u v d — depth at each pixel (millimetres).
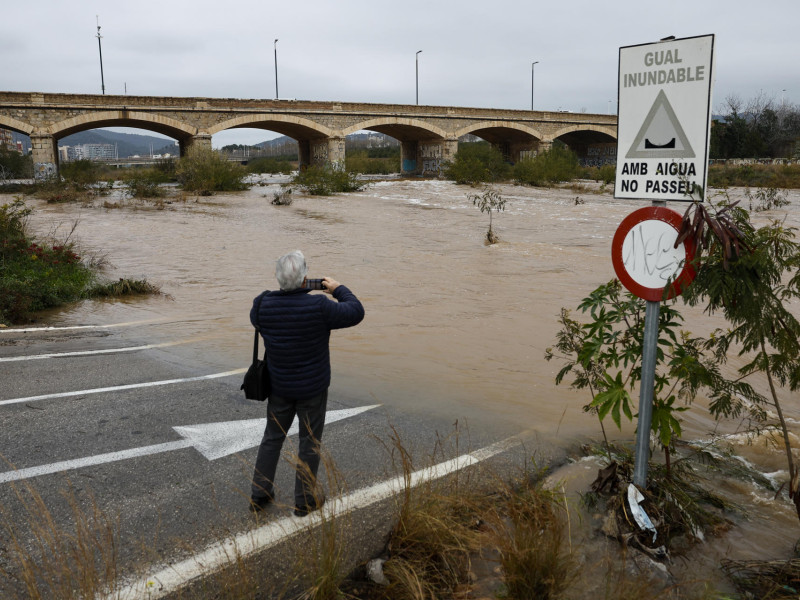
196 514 3889
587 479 4457
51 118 44844
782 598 3170
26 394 5992
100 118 46625
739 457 4984
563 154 58750
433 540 3541
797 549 3656
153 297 10984
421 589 3092
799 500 3736
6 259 11508
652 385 3699
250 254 15664
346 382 6641
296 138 68688
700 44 3238
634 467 3928
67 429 5176
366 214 25594
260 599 3148
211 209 26375
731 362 7605
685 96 3330
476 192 38156
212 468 4539
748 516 4066
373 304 10359
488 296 11109
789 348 3604
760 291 3469
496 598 3219
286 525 3764
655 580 3348
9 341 7945
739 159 74375
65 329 8711
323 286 3980
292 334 3705
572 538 3711
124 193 32844
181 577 3264
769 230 3588
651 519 3695
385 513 3932
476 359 7543
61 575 2994
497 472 4500
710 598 3199
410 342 8211
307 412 3879
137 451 4785
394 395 6262
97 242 17078
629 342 4270
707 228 3434
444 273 13297
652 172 3523
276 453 3934
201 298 10938
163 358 7383
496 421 5602
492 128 69750
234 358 7445
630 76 3555
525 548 3219
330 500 4027
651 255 3592
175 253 15688
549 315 9781
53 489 4145
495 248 16922
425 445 5004
